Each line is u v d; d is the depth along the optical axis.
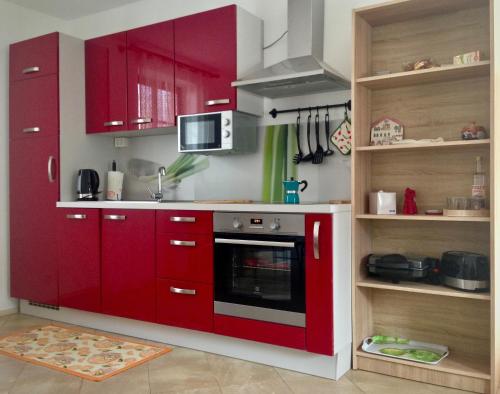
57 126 3.76
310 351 2.58
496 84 2.34
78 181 3.82
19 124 4.00
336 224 2.56
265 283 2.77
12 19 4.10
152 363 2.82
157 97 3.58
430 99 2.78
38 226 3.86
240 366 2.77
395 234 2.91
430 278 2.67
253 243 2.74
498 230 2.37
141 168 4.14
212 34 3.31
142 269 3.25
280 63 3.10
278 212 2.70
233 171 3.60
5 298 4.07
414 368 2.54
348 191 3.12
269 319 2.73
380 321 2.95
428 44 2.79
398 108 2.88
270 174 3.43
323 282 2.54
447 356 2.64
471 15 2.66
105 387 2.48
